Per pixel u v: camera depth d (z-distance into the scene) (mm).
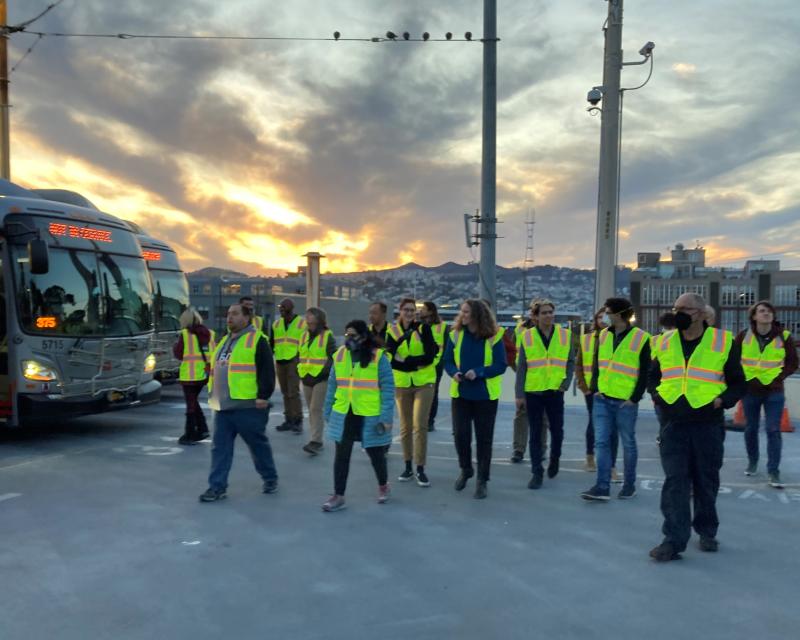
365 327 6102
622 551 4969
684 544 4773
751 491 6871
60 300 9070
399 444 9398
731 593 4219
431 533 5344
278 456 8297
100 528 5410
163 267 14969
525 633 3664
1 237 8680
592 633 3670
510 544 5098
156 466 7660
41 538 5164
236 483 6922
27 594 4148
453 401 6656
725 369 4781
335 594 4156
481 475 6418
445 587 4277
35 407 8672
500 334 6477
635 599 4117
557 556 4848
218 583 4320
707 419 4832
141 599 4078
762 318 7117
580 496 6531
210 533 5301
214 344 9172
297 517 5746
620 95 12008
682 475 4809
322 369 8312
